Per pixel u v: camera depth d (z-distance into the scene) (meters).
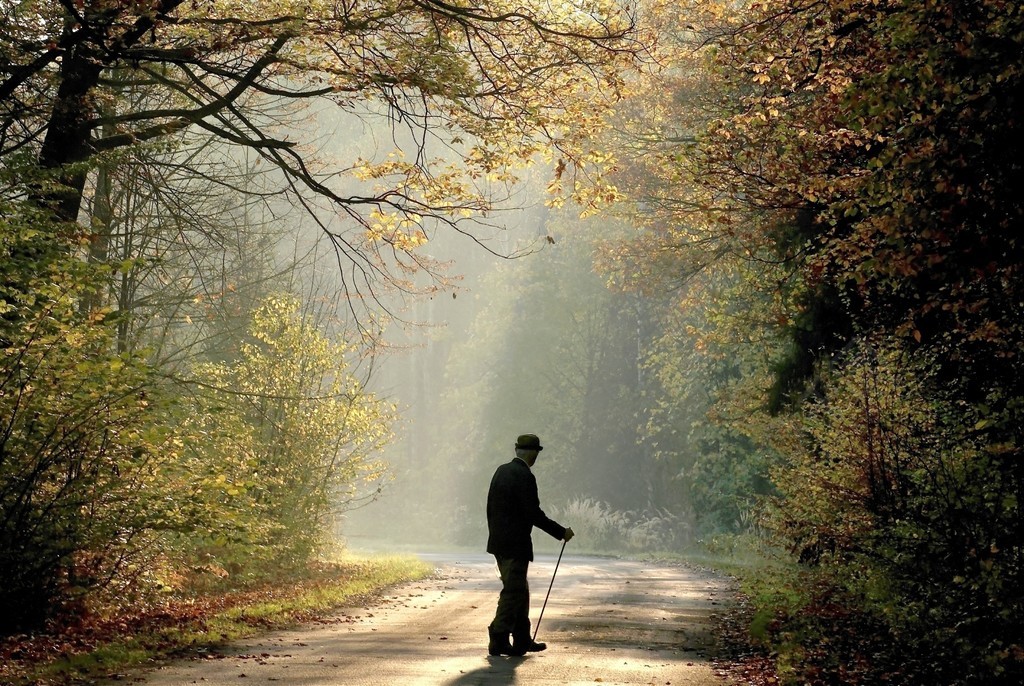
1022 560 10.48
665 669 11.41
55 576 13.25
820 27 13.51
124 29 17.45
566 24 19.19
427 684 9.87
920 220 9.40
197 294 27.75
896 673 10.88
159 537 15.01
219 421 20.53
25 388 12.65
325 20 17.89
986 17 9.22
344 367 27.09
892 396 15.14
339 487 29.75
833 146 14.21
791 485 19.84
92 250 24.02
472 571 33.66
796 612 16.09
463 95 18.36
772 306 23.27
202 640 13.13
